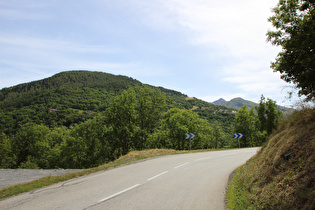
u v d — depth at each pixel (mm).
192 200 5777
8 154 48875
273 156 6391
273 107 38938
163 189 6957
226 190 6977
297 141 5676
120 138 39625
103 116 43438
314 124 5684
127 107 37969
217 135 60875
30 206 5270
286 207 3979
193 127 49031
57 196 6184
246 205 5082
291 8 7230
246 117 48625
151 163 13562
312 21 6289
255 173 6730
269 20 7766
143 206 5148
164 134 48719
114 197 5938
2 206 5457
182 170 10953
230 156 17547
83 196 6078
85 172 10703
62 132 58812
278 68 7465
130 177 9031
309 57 5988
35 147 50812
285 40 7402
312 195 3625
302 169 4539
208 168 11664
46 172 12922
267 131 39906
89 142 44250
